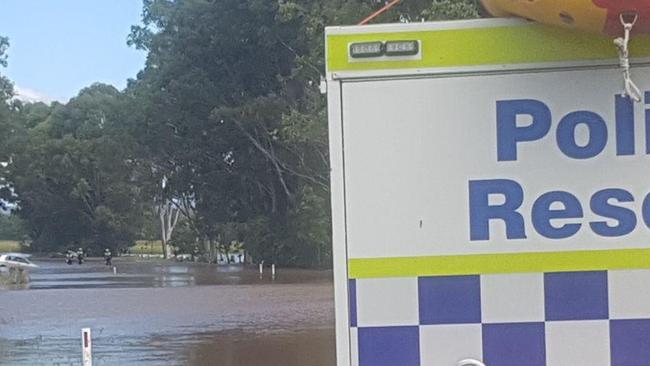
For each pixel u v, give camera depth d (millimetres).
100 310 27812
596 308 2941
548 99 2953
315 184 54281
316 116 39938
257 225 58625
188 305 29125
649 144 2922
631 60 2910
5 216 120062
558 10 2773
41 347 19172
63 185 91188
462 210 2982
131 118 63625
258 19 51812
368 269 3008
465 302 2979
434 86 2992
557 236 2953
